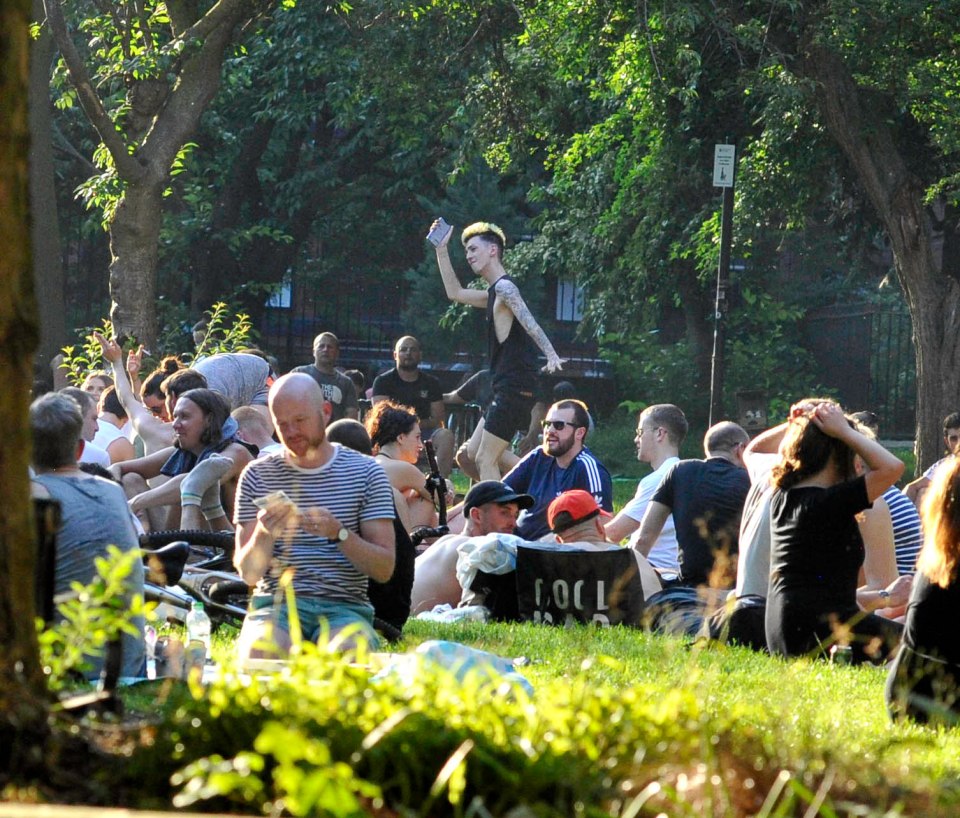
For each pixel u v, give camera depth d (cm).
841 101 5400
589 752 812
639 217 7488
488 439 3881
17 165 818
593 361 9256
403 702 849
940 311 5459
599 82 6288
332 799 621
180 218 8700
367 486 1850
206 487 2575
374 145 9094
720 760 832
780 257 8638
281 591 1819
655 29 5419
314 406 1838
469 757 780
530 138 6512
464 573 2534
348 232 9681
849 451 2016
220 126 8700
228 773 666
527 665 1847
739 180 6056
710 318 4831
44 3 5088
